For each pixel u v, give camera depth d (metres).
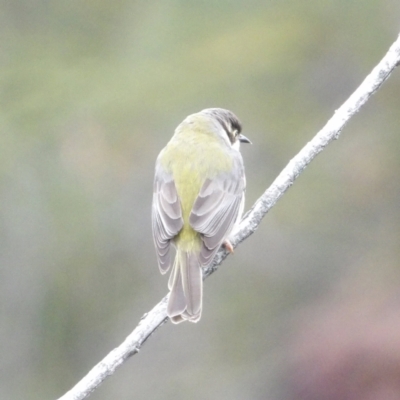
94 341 16.88
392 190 16.80
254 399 16.47
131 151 15.88
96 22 17.48
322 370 15.03
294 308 16.92
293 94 16.16
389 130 17.05
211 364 17.02
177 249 9.23
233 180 9.74
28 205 15.94
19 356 16.98
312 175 16.69
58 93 16.03
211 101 15.82
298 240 17.02
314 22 16.66
